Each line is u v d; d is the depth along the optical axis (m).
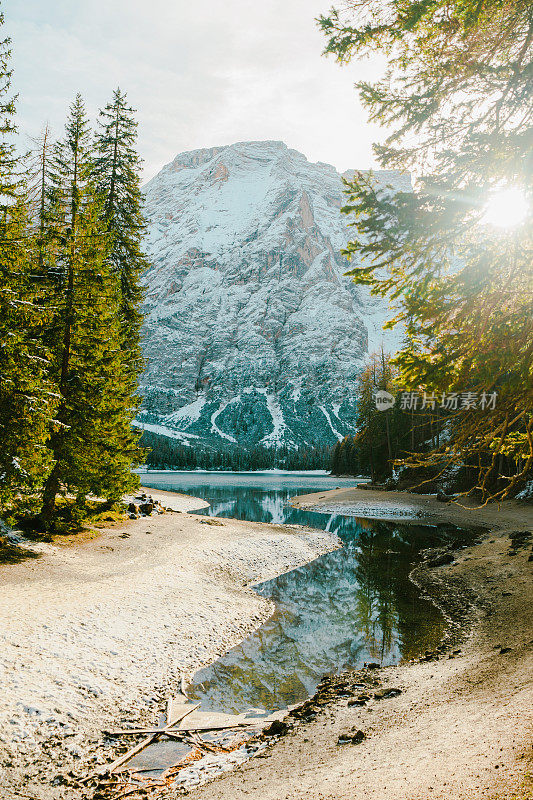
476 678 10.12
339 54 5.71
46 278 18.44
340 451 127.06
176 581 17.81
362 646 14.00
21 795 7.33
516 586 17.80
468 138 4.78
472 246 4.86
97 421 19.28
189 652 13.00
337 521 42.09
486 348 4.86
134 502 34.41
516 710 7.59
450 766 5.96
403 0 5.21
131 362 26.73
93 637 12.09
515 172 4.72
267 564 24.23
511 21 5.11
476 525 36.34
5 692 9.28
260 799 6.12
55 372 18.98
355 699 10.16
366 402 64.19
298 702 10.74
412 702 9.47
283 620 16.33
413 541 31.78
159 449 183.25
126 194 29.38
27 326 15.84
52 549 18.23
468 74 5.27
